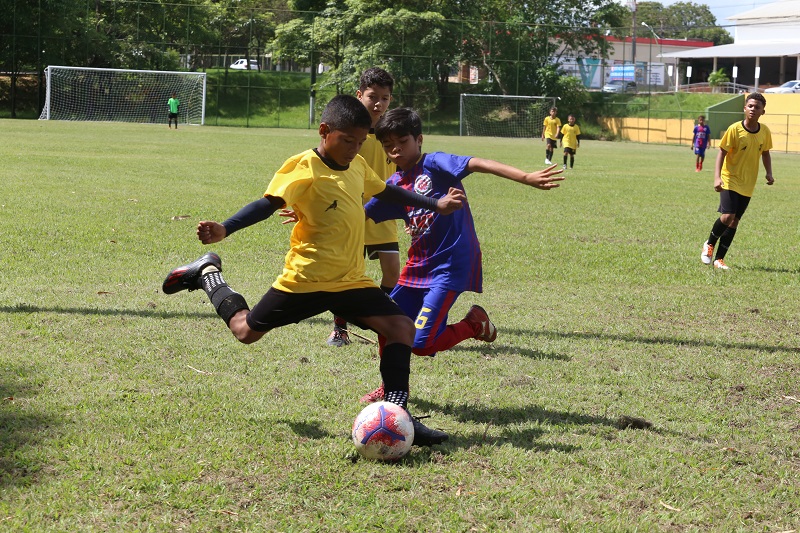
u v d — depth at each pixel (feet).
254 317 14.70
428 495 12.60
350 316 14.65
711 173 91.20
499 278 30.63
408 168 17.43
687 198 62.28
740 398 18.01
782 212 55.72
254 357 19.54
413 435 13.91
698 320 25.30
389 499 12.41
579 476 13.44
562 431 15.51
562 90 196.44
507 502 12.43
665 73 239.30
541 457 14.19
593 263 34.09
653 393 18.07
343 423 15.48
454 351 20.83
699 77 264.93
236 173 67.26
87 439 14.12
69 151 84.23
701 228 46.09
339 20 187.93
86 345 19.80
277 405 16.33
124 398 16.37
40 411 15.38
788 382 19.21
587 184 73.20
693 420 16.44
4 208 41.24
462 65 195.00
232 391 17.04
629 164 106.73
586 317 25.12
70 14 169.27
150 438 14.32
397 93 189.57
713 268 34.04
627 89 215.51
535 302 26.94
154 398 16.40
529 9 203.10
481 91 195.11
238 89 187.83
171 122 166.09
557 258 34.96
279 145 109.81
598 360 20.49
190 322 22.36
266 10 200.44
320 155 14.53
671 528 11.88
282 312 14.48
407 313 17.60
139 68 179.63
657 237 42.27
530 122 194.18
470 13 201.05
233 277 28.40
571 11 203.10
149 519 11.56
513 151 125.70
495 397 17.40
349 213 14.43
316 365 19.16
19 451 13.48
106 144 99.09
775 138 177.06
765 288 30.40
